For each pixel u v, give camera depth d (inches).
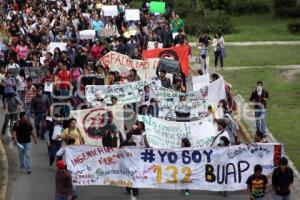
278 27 2491.4
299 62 1907.0
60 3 2369.6
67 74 1395.2
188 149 1021.2
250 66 1870.1
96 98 1347.2
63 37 1823.3
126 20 2111.2
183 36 1886.1
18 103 1318.9
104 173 1028.5
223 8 2516.0
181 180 1024.9
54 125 1162.0
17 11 2229.3
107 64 1555.1
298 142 1255.5
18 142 1131.3
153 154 1023.0
